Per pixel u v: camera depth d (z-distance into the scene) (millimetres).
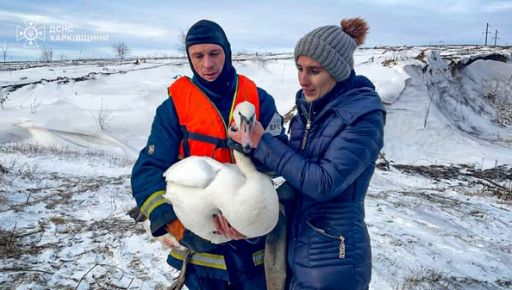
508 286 7840
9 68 37406
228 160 3887
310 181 3217
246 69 30688
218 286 3900
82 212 9305
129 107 22844
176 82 3979
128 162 15711
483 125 27641
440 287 7199
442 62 29844
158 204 3750
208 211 3520
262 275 3902
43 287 6211
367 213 10734
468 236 10289
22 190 10555
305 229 3484
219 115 3867
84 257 7184
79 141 18797
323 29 3424
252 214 3342
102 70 32906
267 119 4156
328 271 3369
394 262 7871
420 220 10875
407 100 24594
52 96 24859
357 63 28016
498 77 32500
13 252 7211
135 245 7695
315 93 3531
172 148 3912
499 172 19672
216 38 3793
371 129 3297
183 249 3959
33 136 19047
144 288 6324
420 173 19125
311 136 3529
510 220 12328
